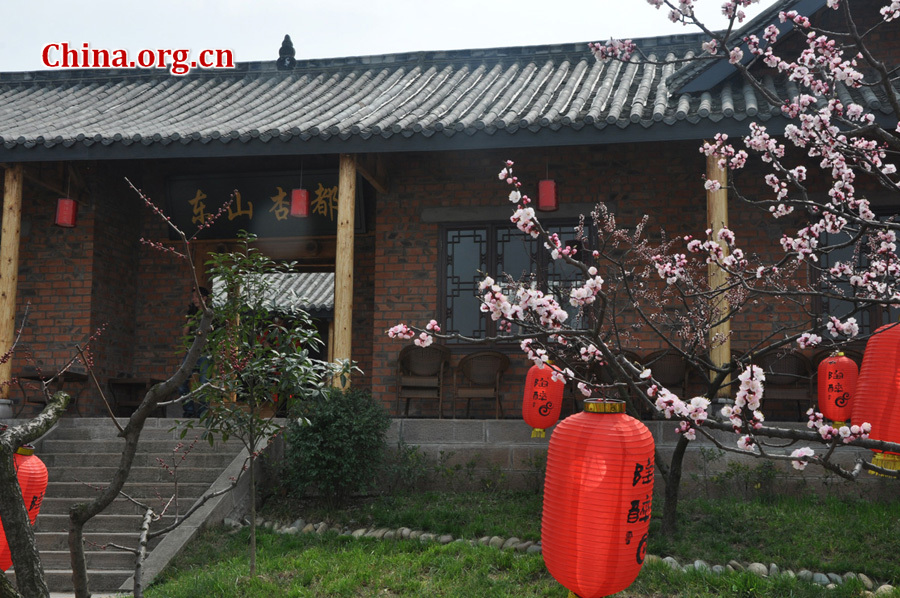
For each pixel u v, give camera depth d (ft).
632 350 29.50
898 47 29.45
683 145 31.19
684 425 11.41
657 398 11.74
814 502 22.18
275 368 19.79
